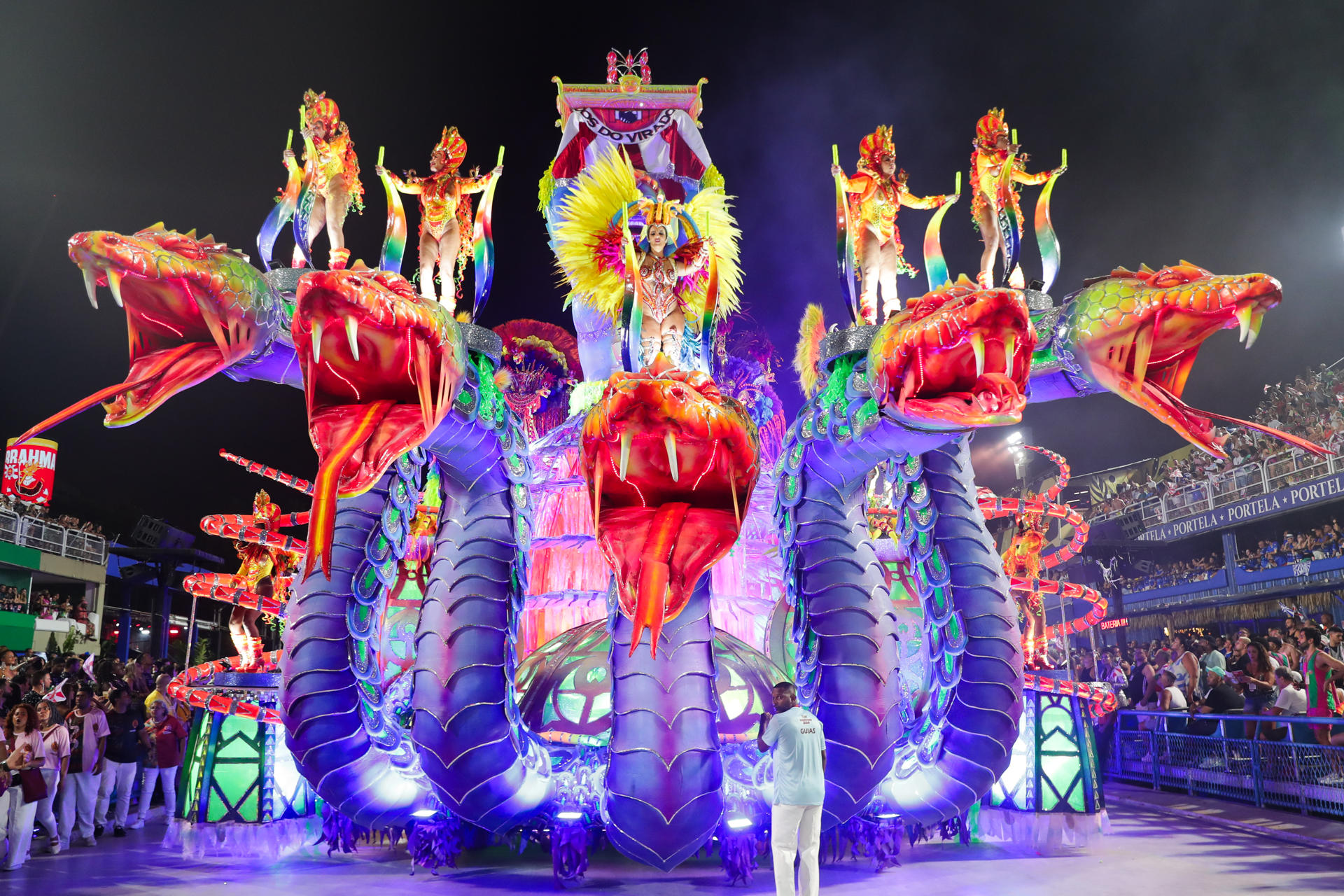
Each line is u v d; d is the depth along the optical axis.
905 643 8.62
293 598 6.32
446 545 6.28
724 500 5.24
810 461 6.24
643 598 4.83
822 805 5.97
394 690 7.57
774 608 8.69
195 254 4.59
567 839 6.56
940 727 6.54
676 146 8.90
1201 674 14.24
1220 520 23.47
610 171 6.57
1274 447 22.31
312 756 6.23
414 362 4.75
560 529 8.77
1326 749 9.00
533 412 9.70
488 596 6.10
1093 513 30.28
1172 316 5.17
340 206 5.66
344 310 4.57
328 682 6.14
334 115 5.72
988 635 6.34
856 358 5.69
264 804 7.79
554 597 8.38
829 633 6.12
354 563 6.28
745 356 9.82
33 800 7.80
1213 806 10.31
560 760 6.70
